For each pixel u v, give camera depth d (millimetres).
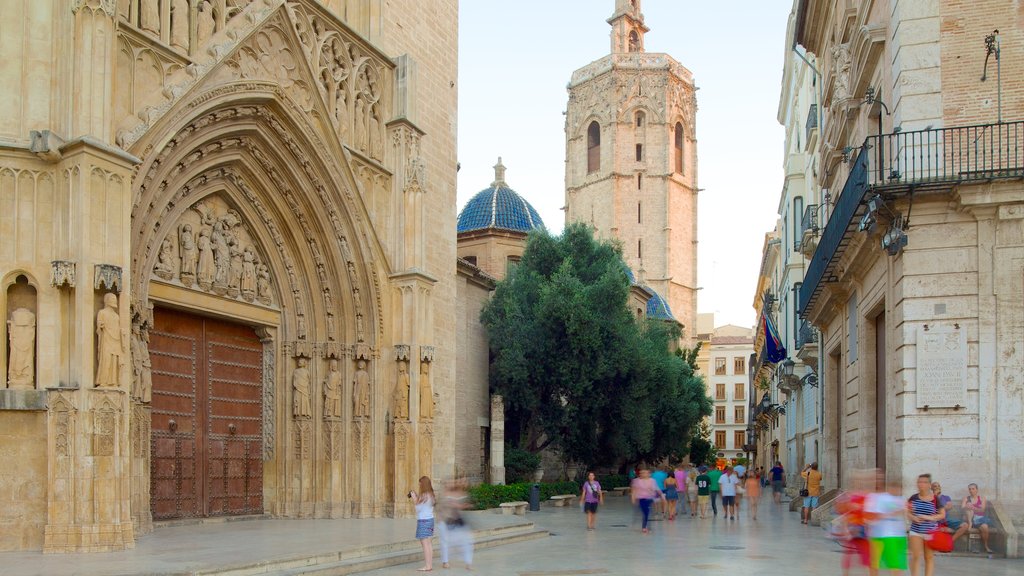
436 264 27500
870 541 11625
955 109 17625
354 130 23688
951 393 16953
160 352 19781
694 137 108438
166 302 19344
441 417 27203
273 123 20828
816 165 37281
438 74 28297
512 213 51688
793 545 20203
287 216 22344
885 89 19766
